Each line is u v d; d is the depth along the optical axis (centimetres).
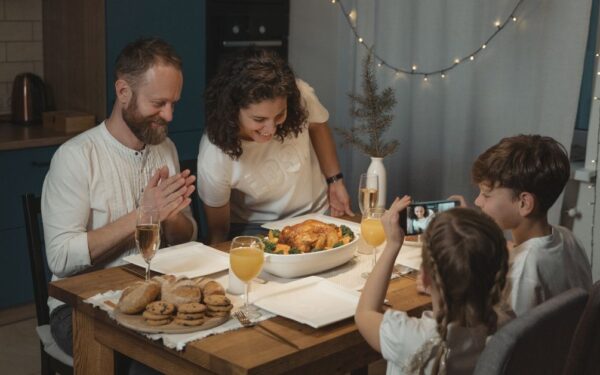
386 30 412
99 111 411
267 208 292
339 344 188
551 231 209
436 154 405
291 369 178
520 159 201
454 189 399
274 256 221
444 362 166
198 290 195
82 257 239
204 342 181
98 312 203
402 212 236
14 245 377
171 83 248
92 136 255
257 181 282
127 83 248
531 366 167
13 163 371
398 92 413
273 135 273
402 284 223
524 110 368
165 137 258
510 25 365
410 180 416
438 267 164
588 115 362
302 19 468
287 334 187
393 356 172
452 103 392
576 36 343
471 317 166
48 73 432
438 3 390
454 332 167
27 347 361
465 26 381
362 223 233
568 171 205
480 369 158
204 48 433
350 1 432
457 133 393
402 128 414
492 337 163
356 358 200
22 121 409
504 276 167
